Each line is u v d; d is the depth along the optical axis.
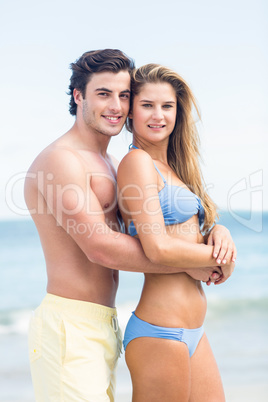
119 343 3.76
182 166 3.96
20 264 22.73
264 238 23.67
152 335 3.48
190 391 3.66
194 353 3.70
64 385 3.36
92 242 3.31
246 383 10.39
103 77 3.57
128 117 3.88
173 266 3.38
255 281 20.88
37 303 20.06
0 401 9.80
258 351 13.04
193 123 3.94
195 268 3.56
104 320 3.60
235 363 11.97
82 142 3.73
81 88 3.67
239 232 24.06
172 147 3.96
